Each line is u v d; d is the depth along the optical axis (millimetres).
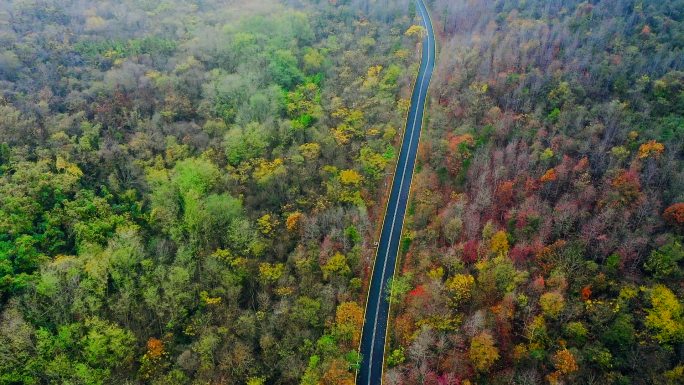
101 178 129375
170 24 197125
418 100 157250
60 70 154625
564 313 87312
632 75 133125
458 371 85375
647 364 77750
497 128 126625
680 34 142875
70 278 99312
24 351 87938
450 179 122875
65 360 88625
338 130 143250
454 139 129625
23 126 130125
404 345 93438
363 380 90438
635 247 92812
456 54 165875
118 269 103125
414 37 190625
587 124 124188
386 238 117875
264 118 147250
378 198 127375
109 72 154375
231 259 107625
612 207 100812
